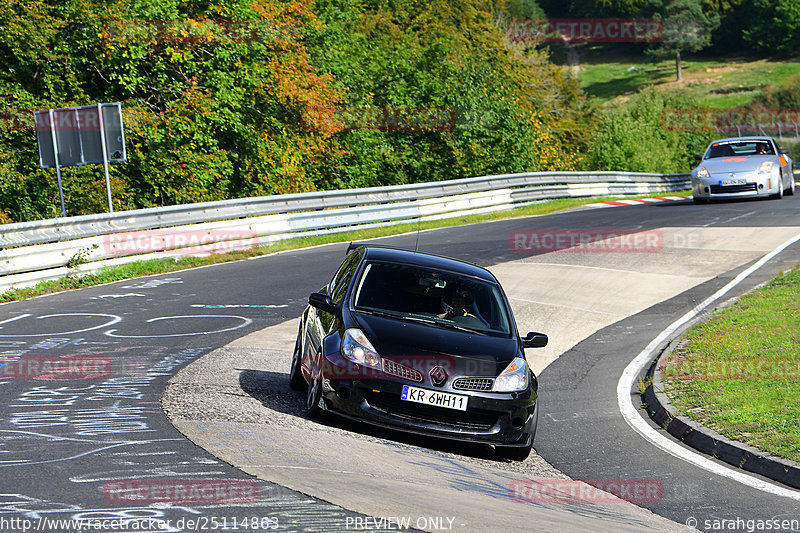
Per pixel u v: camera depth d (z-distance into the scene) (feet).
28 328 135.33
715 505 75.41
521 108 510.58
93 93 347.56
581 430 104.47
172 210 220.02
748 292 177.27
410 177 482.28
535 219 315.58
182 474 65.77
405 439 91.35
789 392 107.65
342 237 268.21
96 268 191.01
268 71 386.73
